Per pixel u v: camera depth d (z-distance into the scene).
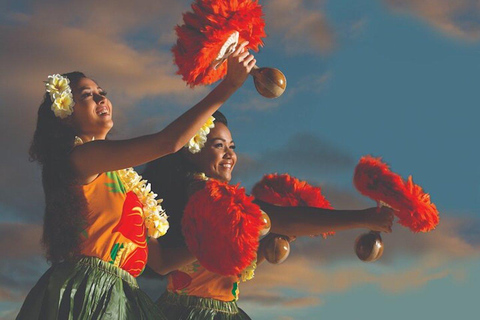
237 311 4.29
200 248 3.38
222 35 2.89
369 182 3.69
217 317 4.18
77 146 3.42
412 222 3.64
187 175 4.25
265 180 4.55
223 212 3.33
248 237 3.32
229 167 4.36
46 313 3.24
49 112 3.56
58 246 3.35
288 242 4.16
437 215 3.70
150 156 3.22
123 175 3.59
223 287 4.20
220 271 3.36
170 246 4.12
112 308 3.28
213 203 3.35
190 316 4.13
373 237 3.85
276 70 3.06
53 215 3.38
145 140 3.20
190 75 2.94
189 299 4.17
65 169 3.40
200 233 3.37
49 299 3.25
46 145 3.52
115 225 3.39
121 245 3.40
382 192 3.66
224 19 2.89
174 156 4.27
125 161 3.26
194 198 3.40
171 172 4.25
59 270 3.32
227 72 3.09
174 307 4.18
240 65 3.03
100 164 3.32
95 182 3.43
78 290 3.27
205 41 2.87
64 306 3.23
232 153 4.37
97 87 3.63
